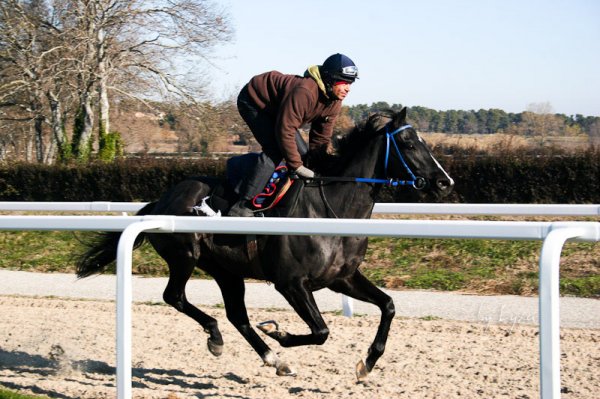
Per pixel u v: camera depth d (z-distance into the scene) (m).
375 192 3.87
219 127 23.27
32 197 15.95
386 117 3.92
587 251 7.85
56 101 22.44
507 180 11.88
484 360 4.30
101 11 21.50
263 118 3.94
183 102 22.55
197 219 3.13
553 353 2.23
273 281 3.84
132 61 22.19
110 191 15.38
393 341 4.86
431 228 2.65
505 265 7.59
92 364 4.34
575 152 11.80
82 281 7.95
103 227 3.30
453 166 12.11
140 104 22.91
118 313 2.93
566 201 11.66
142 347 4.78
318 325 3.71
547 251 2.29
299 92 3.73
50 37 22.02
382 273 7.62
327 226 2.85
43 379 3.91
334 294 6.97
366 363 3.78
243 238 3.89
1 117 24.25
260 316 5.79
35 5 22.02
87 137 21.94
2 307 6.28
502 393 3.54
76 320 5.69
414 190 3.77
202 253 4.12
